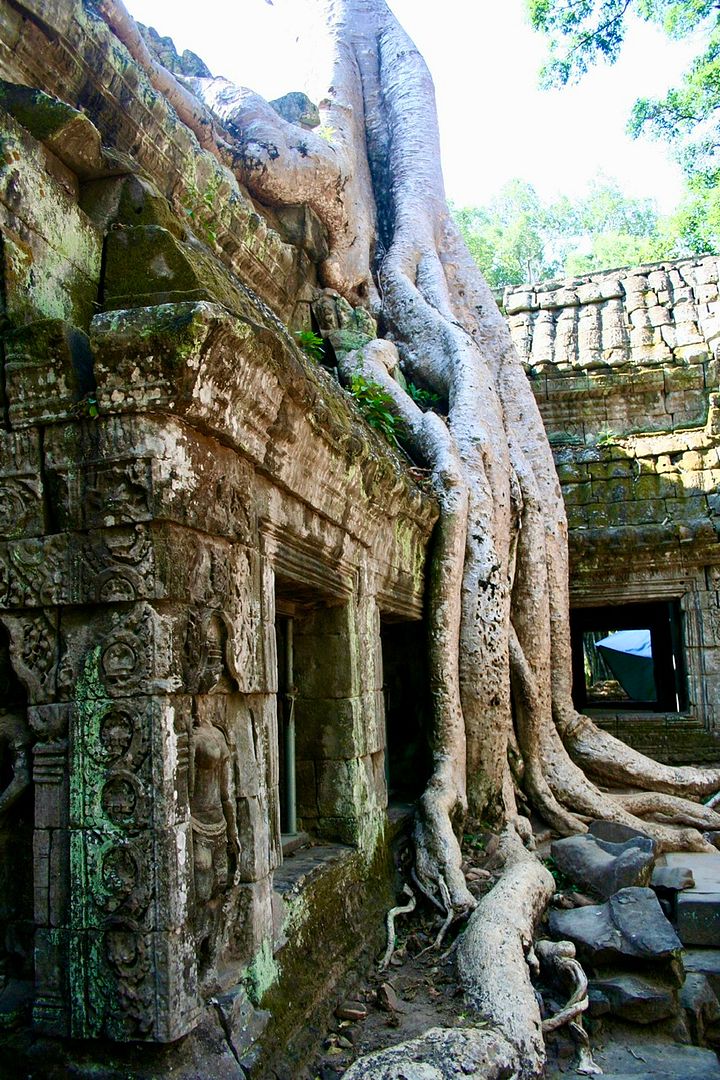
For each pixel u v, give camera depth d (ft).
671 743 30.60
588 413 34.22
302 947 11.74
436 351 25.80
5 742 9.48
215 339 9.11
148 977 8.45
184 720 9.08
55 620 9.29
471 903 15.97
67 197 10.96
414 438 22.25
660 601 32.09
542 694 24.30
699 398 33.40
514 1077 10.86
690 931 16.53
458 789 19.65
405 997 13.08
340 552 15.01
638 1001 13.64
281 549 12.44
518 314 38.09
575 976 13.73
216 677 9.82
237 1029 9.24
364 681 16.16
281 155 22.12
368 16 34.45
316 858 13.80
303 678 15.70
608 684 58.44
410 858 17.72
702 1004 14.15
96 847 8.71
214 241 17.67
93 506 9.12
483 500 22.62
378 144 32.30
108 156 11.35
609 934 14.71
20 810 9.64
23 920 9.48
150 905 8.52
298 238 23.00
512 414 27.53
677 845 22.49
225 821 9.84
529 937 14.55
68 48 12.95
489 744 21.24
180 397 8.97
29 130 10.52
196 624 9.38
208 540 9.84
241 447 10.45
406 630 22.21
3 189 9.86
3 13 12.00
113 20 15.51
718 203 48.47
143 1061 8.49
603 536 31.09
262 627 11.34
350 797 15.19
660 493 32.04
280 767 15.37
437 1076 9.90
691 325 34.65
